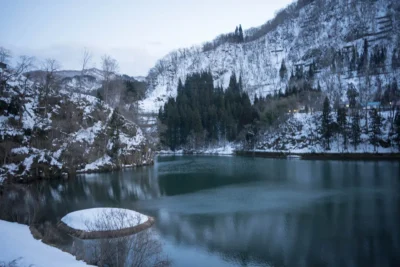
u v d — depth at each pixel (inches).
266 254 1109.7
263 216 1566.2
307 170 3110.2
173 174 3041.3
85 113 3567.9
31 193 2105.1
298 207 1724.9
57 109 3297.2
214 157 4795.8
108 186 2433.6
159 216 1574.8
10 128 2679.6
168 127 5905.5
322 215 1562.5
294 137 4707.2
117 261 791.7
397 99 4756.4
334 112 4744.1
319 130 4579.2
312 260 1061.8
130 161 3624.5
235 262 1050.1
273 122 5039.4
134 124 4200.3
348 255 1093.8
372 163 3472.0
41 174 2642.7
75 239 1143.0
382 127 4192.9
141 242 920.3
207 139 5816.9
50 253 859.4
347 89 6269.7
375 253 1102.4
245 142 5182.1
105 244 841.5
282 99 5570.9
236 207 1748.3
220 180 2672.2
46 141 2881.4
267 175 2891.2
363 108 4724.4
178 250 1141.7
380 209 1640.0
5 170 2385.6
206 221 1492.4
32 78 3764.8
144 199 1978.3
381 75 6688.0
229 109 5920.3
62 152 2952.8
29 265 681.6
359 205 1731.1
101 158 3400.6
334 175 2765.7
